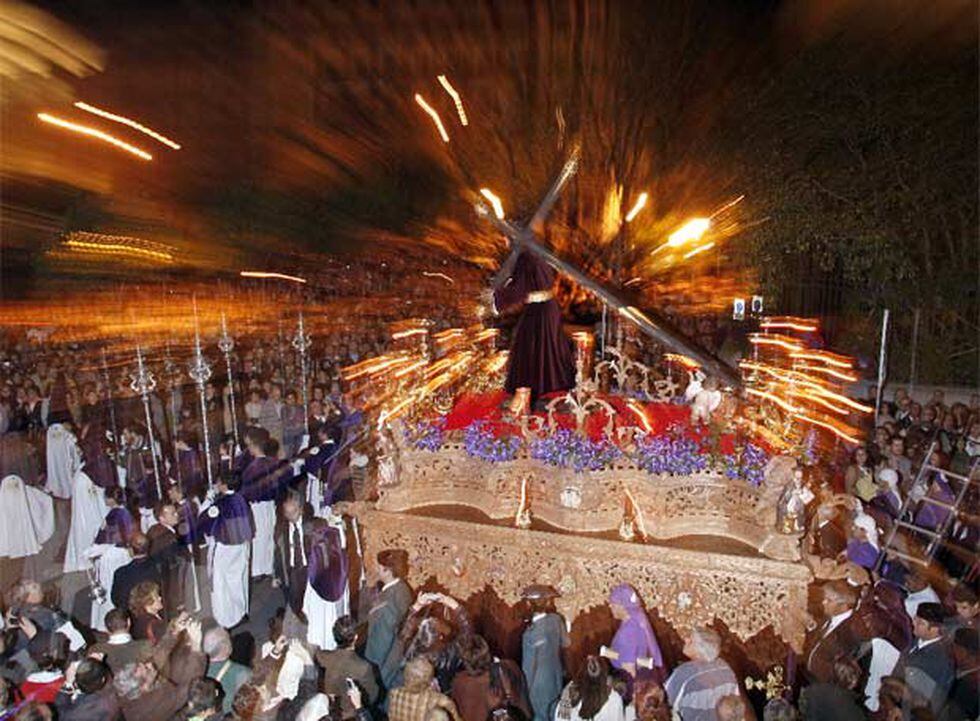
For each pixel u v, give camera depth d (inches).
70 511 534.3
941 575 364.8
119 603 350.6
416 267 1166.3
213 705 265.0
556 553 344.8
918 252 727.7
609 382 456.1
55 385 583.2
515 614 352.2
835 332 756.6
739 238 785.6
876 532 362.9
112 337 813.9
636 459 347.3
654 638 308.0
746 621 325.7
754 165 765.9
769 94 765.3
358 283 1107.9
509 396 391.9
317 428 518.9
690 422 377.7
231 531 393.1
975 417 494.0
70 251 1028.5
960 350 693.9
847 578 323.3
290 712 271.6
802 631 318.0
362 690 300.4
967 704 261.7
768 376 493.7
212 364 708.0
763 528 326.3
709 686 282.7
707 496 343.9
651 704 271.1
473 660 300.4
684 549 329.4
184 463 475.8
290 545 400.8
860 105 719.7
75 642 322.0
